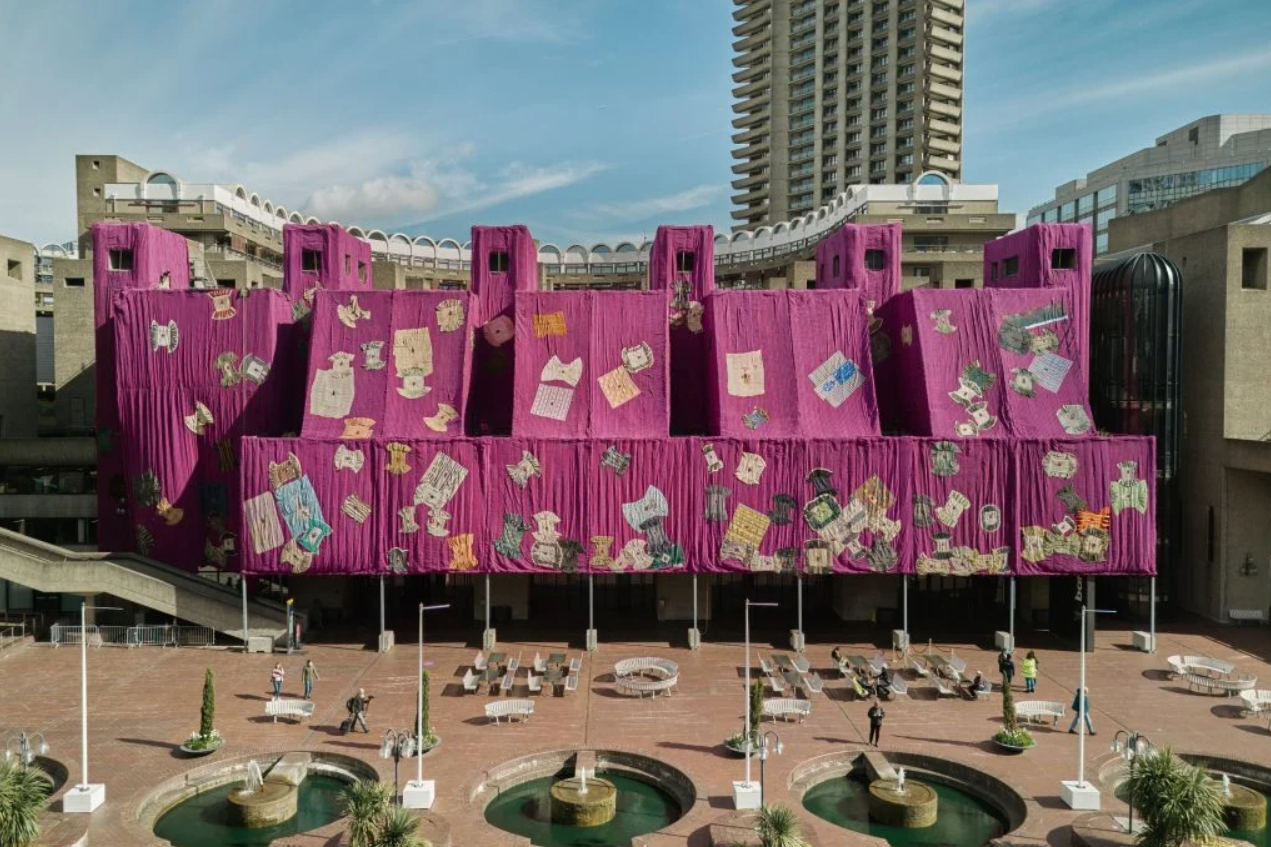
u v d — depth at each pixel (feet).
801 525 152.46
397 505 150.51
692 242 183.11
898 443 152.15
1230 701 125.18
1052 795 96.02
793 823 84.53
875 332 176.76
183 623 159.74
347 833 86.48
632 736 112.68
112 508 169.78
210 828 93.81
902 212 321.93
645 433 156.76
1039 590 166.50
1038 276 169.37
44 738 109.60
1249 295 163.02
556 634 158.92
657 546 152.46
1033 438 152.05
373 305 162.20
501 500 151.74
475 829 88.94
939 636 158.40
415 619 168.04
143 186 292.81
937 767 105.19
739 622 167.43
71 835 85.56
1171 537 171.32
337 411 156.04
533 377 159.84
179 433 161.68
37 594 173.88
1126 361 171.12
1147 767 83.66
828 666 141.59
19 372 231.30
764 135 522.06
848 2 476.95
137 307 161.58
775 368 161.17
